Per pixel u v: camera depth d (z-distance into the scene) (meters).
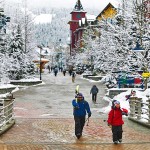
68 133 15.98
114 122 13.34
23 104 31.48
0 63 43.81
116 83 40.34
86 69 85.19
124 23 34.41
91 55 75.25
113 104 13.54
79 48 112.88
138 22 32.12
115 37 35.00
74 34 144.75
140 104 19.84
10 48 55.97
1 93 39.91
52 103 32.66
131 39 33.09
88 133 15.95
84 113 14.59
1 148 12.23
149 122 17.94
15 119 20.75
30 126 18.20
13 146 12.66
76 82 61.12
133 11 32.94
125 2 34.06
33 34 76.19
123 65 34.56
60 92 43.59
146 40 31.69
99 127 17.84
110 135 15.48
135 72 34.09
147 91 28.92
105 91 43.69
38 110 27.47
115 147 12.65
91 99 36.09
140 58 32.09
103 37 43.16
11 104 19.30
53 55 177.50
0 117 17.80
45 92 43.56
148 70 32.03
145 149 12.31
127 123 19.62
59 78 74.81
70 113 25.75
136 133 16.12
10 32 56.78
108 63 36.94
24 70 58.94
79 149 12.23
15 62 55.16
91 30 84.31
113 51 35.00
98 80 64.19
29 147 12.52
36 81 56.16
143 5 32.22
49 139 14.41
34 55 74.38
